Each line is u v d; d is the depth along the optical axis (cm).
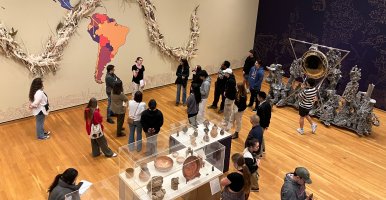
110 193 448
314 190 548
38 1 673
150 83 937
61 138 652
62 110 775
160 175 418
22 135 655
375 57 919
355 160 649
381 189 563
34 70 703
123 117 654
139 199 383
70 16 718
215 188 434
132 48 859
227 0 1060
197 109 641
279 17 1124
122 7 804
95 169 560
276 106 889
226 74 748
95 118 557
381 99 930
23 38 674
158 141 480
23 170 546
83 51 770
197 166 429
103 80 830
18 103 707
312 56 806
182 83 824
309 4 1033
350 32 956
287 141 705
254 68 834
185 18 955
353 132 770
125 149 445
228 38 1119
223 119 659
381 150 696
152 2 852
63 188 361
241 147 659
